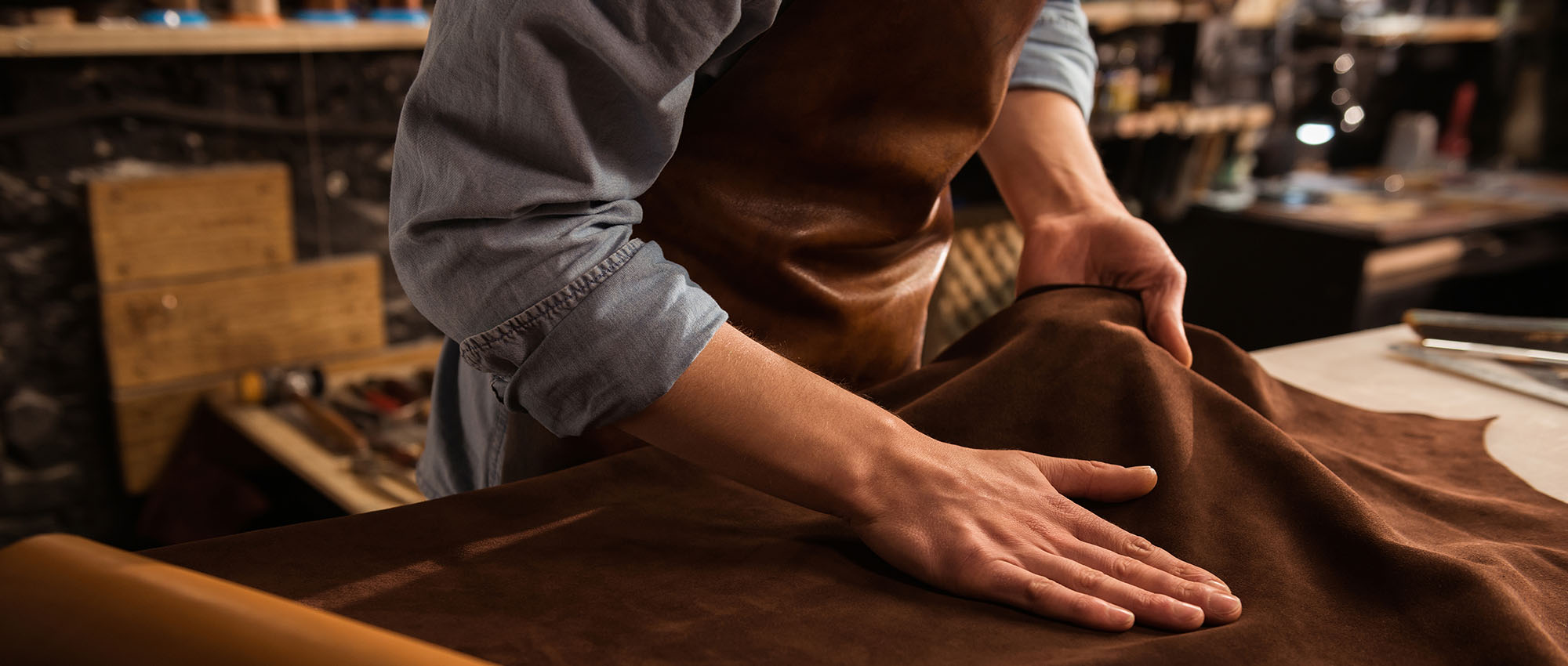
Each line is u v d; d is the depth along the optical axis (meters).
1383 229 2.85
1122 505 0.71
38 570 0.49
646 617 0.60
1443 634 0.58
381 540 0.69
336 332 2.46
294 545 0.67
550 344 0.62
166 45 2.00
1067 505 0.67
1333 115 3.65
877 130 0.82
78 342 2.20
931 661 0.56
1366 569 0.64
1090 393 0.79
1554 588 0.66
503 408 0.87
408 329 2.62
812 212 0.83
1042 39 1.09
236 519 2.31
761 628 0.59
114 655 0.44
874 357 0.92
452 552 0.67
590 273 0.61
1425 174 3.70
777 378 0.65
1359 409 1.00
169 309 2.22
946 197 1.02
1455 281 3.23
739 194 0.81
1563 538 0.73
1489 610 0.58
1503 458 0.90
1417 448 0.92
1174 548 0.67
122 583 0.48
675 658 0.56
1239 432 0.77
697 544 0.70
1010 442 0.78
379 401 2.26
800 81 0.78
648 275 0.63
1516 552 0.69
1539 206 3.17
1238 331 3.25
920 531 0.65
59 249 2.13
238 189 2.25
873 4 0.76
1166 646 0.57
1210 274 3.29
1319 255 3.00
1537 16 3.80
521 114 0.59
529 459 0.88
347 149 2.41
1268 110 3.29
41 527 2.26
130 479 2.26
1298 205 3.24
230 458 2.36
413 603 0.61
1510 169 3.85
